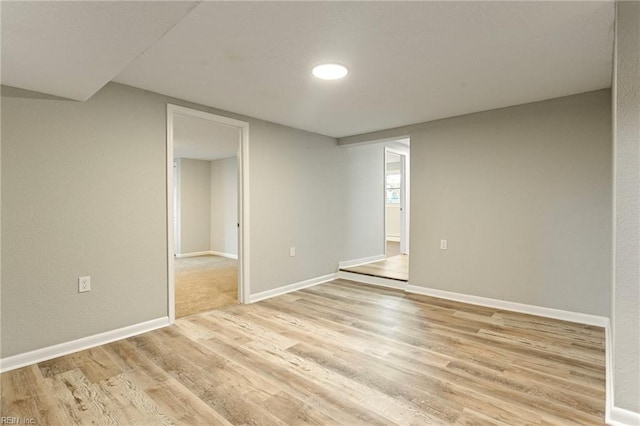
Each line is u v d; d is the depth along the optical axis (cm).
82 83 222
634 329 166
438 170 400
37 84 223
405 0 167
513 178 348
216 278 510
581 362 235
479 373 221
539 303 335
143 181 292
